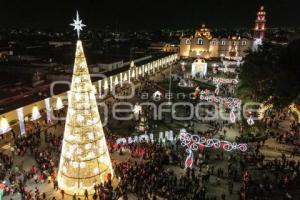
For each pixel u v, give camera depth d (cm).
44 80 6238
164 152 3831
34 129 4303
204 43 11650
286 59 4428
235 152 4009
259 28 12325
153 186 3067
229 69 9200
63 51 11031
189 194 3034
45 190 3084
